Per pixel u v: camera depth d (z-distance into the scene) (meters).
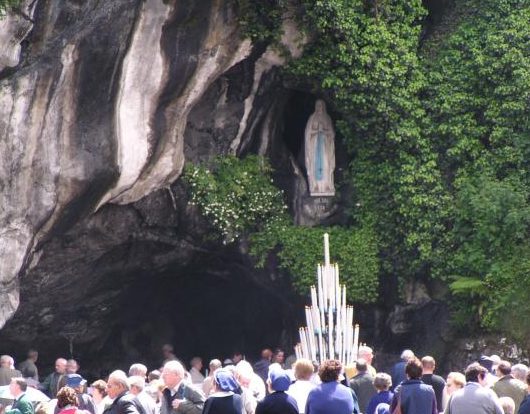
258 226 26.97
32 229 23.50
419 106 26.30
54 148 23.20
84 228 25.42
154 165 25.06
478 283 24.81
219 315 31.34
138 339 31.09
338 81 25.88
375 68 25.80
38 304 26.91
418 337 26.86
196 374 24.52
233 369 15.31
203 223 26.98
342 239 26.56
